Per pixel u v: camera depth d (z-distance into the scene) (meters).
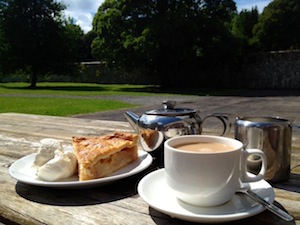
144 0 14.69
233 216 0.46
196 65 15.91
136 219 0.50
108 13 15.09
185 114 0.85
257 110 5.88
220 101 7.95
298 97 9.05
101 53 16.08
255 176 0.55
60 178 0.64
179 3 14.89
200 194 0.51
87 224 0.49
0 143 1.09
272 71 14.80
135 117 0.94
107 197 0.60
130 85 18.00
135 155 0.76
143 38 13.72
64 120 1.69
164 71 16.03
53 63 18.97
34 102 7.36
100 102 7.31
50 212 0.54
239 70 15.53
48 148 0.71
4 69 18.66
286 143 0.67
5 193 0.62
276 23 18.80
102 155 0.65
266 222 0.48
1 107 6.16
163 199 0.55
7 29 17.95
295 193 0.61
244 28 21.67
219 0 14.83
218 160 0.50
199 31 14.41
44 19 18.39
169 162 0.55
